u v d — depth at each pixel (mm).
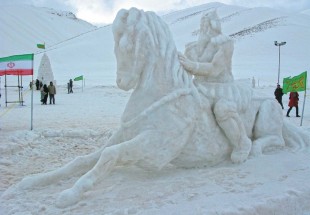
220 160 5371
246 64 52875
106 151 4355
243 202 3961
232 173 4906
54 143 8789
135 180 4750
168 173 5016
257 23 77812
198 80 5504
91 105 20109
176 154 4797
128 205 3971
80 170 4855
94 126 11734
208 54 5434
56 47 86000
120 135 4844
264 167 5168
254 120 6004
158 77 4711
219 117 5121
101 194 4305
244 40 67000
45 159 7195
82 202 4098
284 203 4078
